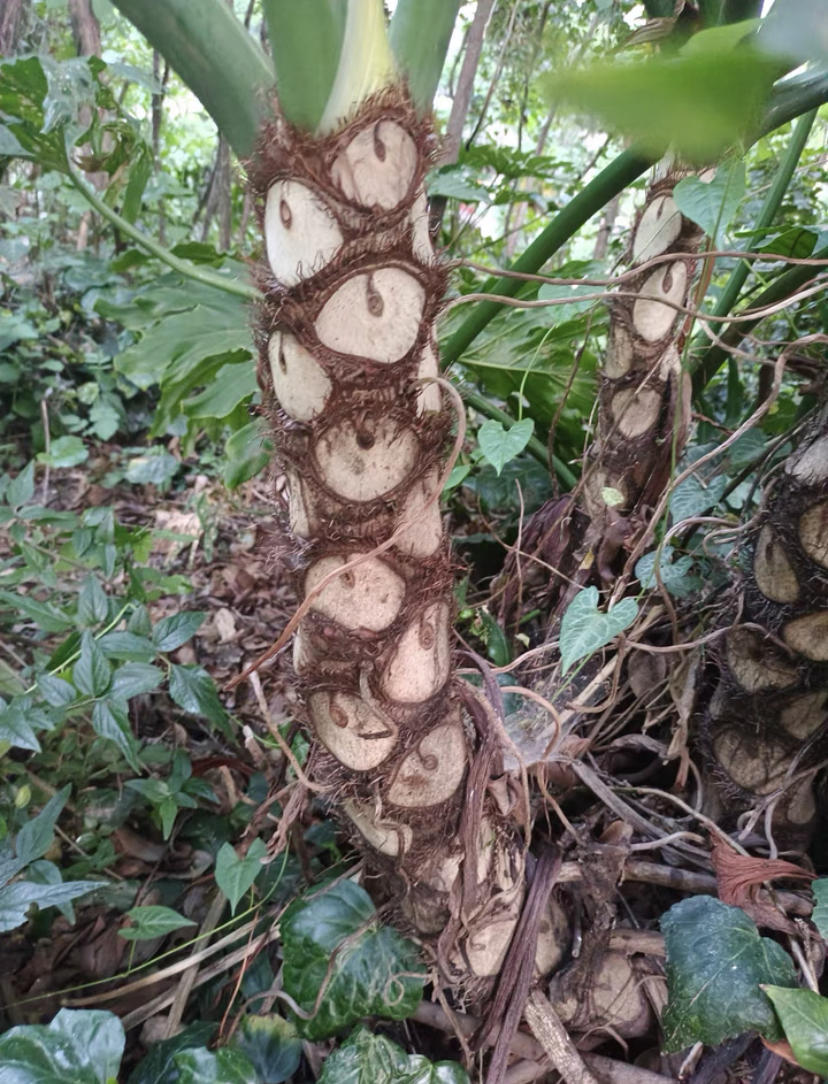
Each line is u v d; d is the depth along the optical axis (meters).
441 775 0.48
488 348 0.98
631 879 0.60
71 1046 0.48
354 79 0.34
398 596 0.43
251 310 0.41
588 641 0.49
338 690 0.45
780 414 0.80
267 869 0.69
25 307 1.84
